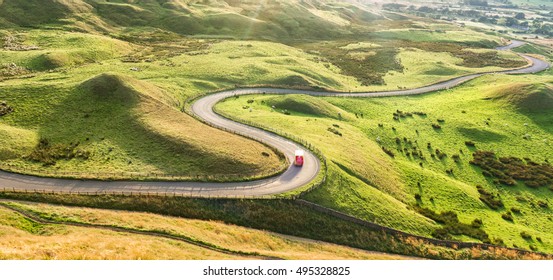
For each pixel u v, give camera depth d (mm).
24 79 108250
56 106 82000
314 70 145375
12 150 65688
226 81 123625
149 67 129500
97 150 68312
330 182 66125
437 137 106625
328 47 199125
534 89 130500
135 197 55812
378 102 126250
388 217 63500
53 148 68438
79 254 38250
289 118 95625
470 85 153125
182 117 82562
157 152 67688
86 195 55375
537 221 75125
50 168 62062
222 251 46562
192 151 67312
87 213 50688
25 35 150250
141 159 65812
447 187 81250
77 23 170625
